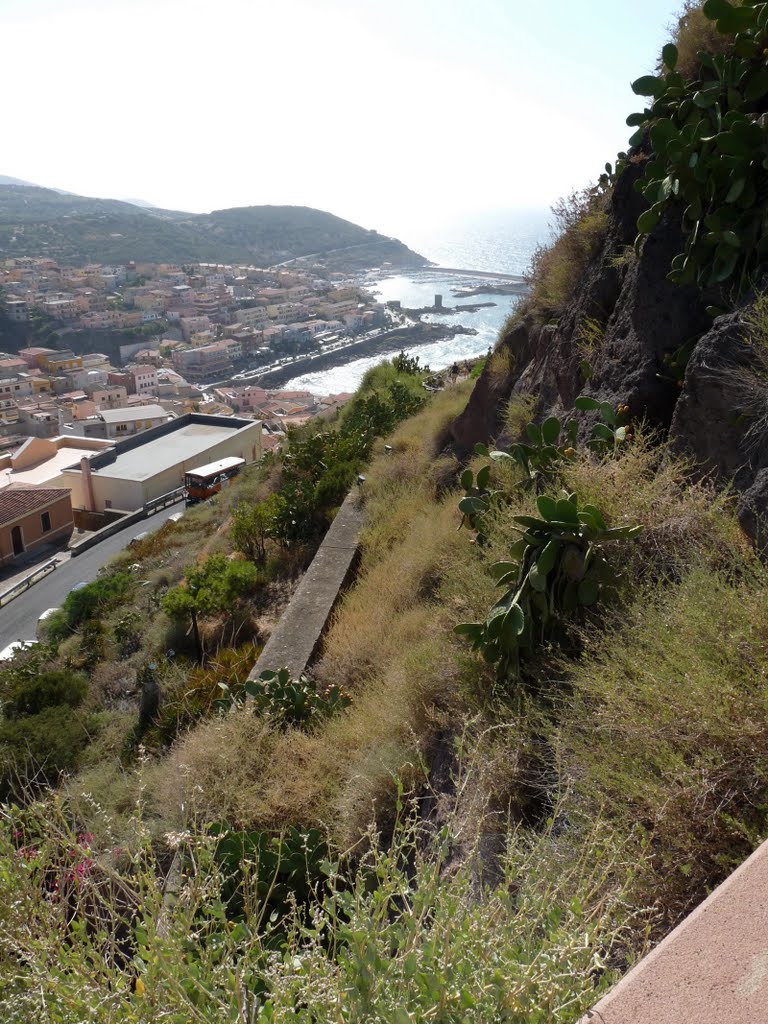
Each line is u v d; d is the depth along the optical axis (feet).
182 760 13.73
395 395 43.86
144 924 4.94
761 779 6.30
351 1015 4.39
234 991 4.58
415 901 5.01
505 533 13.37
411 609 18.13
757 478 9.75
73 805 6.77
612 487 11.74
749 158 12.39
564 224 21.52
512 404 20.63
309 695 15.56
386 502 26.22
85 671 39.34
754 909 3.99
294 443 43.34
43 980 4.63
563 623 10.37
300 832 10.85
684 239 14.43
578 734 8.09
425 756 11.74
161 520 111.34
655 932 6.07
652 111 16.67
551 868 6.38
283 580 31.24
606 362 15.83
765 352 10.19
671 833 6.31
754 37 13.39
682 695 7.00
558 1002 4.45
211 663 25.70
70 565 95.81
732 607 7.63
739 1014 3.43
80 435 248.32
